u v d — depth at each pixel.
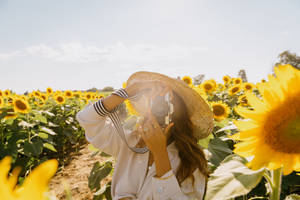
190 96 1.77
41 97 11.35
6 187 0.27
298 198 1.41
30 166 4.59
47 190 0.27
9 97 8.86
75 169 5.54
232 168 1.44
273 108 0.98
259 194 3.12
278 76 0.98
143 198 1.71
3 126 5.42
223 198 1.21
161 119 1.77
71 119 8.42
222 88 11.90
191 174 1.69
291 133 0.96
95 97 13.85
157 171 1.61
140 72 1.81
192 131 1.85
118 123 1.77
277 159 0.97
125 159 1.93
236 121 1.06
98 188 3.05
